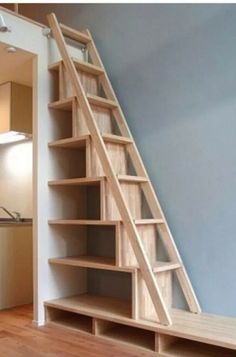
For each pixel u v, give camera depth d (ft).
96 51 11.75
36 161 10.69
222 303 9.00
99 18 12.05
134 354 8.13
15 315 11.25
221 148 9.21
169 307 9.52
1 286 12.00
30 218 14.47
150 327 8.14
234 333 7.61
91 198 11.89
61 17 13.16
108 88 11.30
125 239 9.21
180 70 10.08
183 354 7.97
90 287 11.73
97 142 9.47
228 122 9.13
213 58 9.47
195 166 9.65
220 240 9.12
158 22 10.62
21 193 14.93
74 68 10.22
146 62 10.81
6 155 15.71
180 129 9.98
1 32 10.01
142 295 8.86
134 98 11.01
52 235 10.92
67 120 11.49
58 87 11.29
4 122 13.33
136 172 10.59
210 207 9.34
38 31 10.93
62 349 8.44
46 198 10.82
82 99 9.88
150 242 9.85
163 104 10.36
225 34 9.30
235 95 9.04
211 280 9.21
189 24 9.99
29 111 13.80
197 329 7.88
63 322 10.33
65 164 11.39
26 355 8.09
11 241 12.41
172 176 10.05
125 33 11.37
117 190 8.99
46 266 10.69
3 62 11.39
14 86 13.34
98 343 8.80
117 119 11.11
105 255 11.45
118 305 10.02
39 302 10.42
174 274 9.70
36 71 10.84
